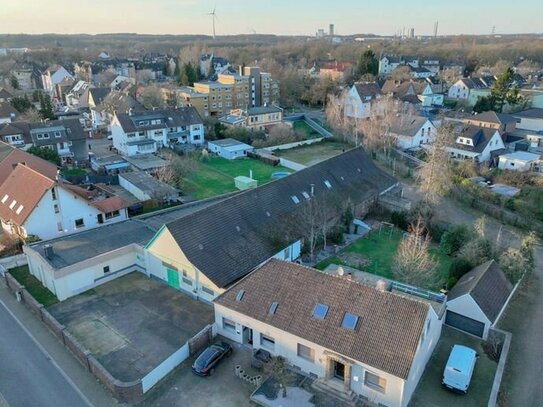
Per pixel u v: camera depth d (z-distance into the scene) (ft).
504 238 159.12
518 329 106.73
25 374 90.58
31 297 110.83
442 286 124.77
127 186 199.62
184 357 94.58
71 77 486.38
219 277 109.60
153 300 115.14
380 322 83.71
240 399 84.58
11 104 325.62
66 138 246.06
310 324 87.92
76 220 151.23
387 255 141.90
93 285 121.19
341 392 84.07
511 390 87.97
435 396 85.92
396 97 371.56
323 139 308.60
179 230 112.98
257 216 131.23
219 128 302.45
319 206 145.69
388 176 189.16
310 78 457.68
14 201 146.61
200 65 543.39
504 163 244.22
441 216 174.60
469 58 637.30
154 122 274.98
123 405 82.79
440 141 198.39
